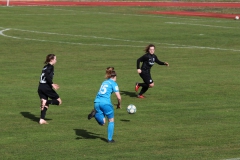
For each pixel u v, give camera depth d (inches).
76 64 2450.8
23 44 3061.0
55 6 5826.8
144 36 3540.8
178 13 5374.0
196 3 6781.5
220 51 2935.5
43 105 1412.4
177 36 3570.4
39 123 1419.8
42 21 4269.2
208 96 1807.3
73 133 1332.4
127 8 5846.5
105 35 3545.8
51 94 1424.7
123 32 3722.9
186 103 1697.8
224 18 4958.2
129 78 2139.5
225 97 1795.0
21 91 1833.2
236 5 6584.6
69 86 1934.1
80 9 5516.7
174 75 2209.6
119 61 2564.0
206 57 2723.9
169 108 1625.2
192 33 3740.2
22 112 1546.5
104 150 1193.4
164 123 1441.9
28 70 2266.2
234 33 3779.5
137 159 1129.4
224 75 2222.0
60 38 3346.5
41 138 1283.2
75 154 1160.8
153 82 1920.5
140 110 1594.5
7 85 1935.3
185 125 1422.2
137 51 2903.5
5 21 4178.2
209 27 4138.8
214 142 1267.2
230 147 1228.5
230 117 1518.2
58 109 1585.9
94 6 5994.1
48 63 1424.7
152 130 1369.3
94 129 1374.3
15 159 1121.4
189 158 1139.9
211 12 5595.5
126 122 1448.1
